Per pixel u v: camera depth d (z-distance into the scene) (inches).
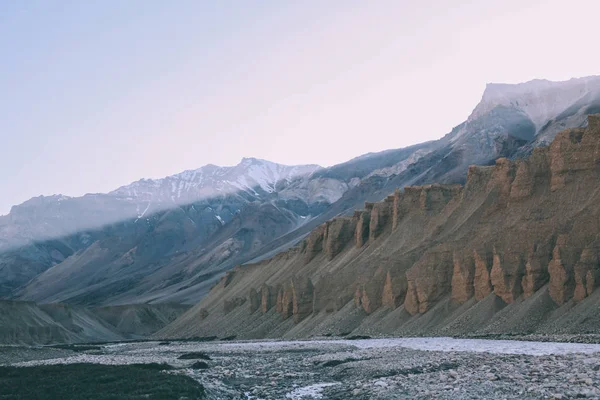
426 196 7421.3
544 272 4916.3
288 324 7637.8
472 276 5433.1
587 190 5315.0
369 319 6181.1
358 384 2925.7
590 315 4205.2
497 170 6476.4
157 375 3496.6
